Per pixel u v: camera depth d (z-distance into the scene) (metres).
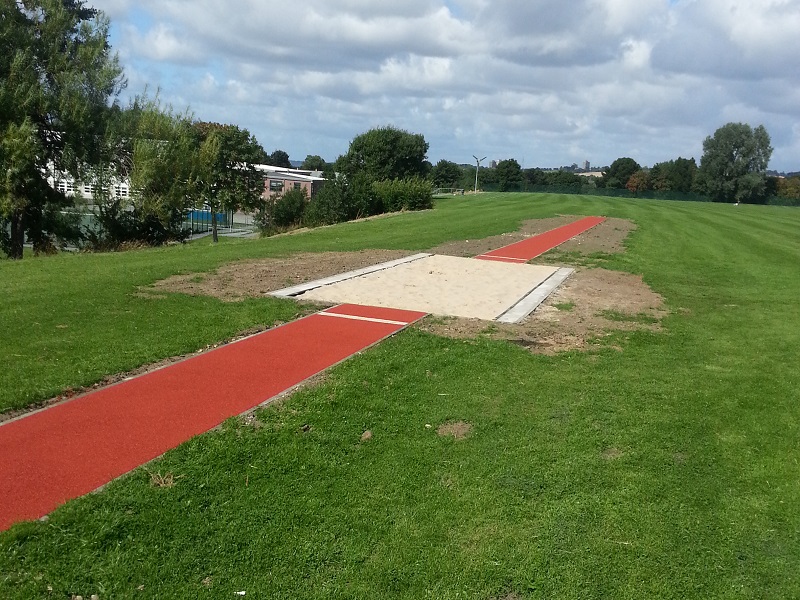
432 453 5.70
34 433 5.64
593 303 12.22
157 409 6.27
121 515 4.50
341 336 9.01
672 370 8.16
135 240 27.38
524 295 12.55
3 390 6.38
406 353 8.27
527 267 16.33
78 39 26.27
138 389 6.77
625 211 38.00
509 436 6.06
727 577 4.24
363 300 11.42
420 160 72.19
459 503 4.95
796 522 4.86
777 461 5.77
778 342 9.65
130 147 27.12
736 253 20.50
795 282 15.30
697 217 35.16
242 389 6.86
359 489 5.09
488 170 106.06
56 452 5.32
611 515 4.85
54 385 6.61
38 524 4.29
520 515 4.82
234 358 7.89
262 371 7.45
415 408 6.58
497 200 52.25
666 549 4.49
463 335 9.36
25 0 24.94
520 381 7.49
